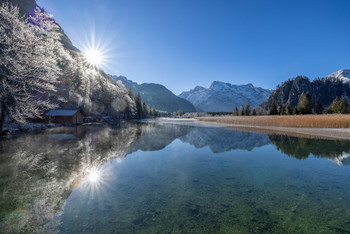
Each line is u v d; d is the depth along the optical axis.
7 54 11.78
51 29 14.80
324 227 2.82
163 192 4.23
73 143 11.27
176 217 3.13
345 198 3.85
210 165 6.64
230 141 12.52
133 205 3.58
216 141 12.60
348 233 2.66
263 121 26.34
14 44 12.45
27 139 12.80
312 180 4.99
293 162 6.96
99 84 57.41
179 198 3.90
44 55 14.08
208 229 2.77
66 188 4.45
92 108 48.12
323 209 3.40
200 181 4.97
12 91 11.99
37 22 14.12
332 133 15.61
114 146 10.45
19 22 12.80
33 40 13.23
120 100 66.06
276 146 10.29
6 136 14.21
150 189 4.41
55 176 5.33
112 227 2.84
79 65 49.34
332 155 7.99
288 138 13.28
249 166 6.46
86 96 45.38
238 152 8.94
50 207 3.49
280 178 5.18
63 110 32.44
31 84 13.14
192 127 27.02
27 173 5.57
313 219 3.06
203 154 8.53
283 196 3.99
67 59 40.16
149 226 2.87
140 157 7.88
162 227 2.84
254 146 10.47
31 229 2.79
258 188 4.46
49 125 24.12
